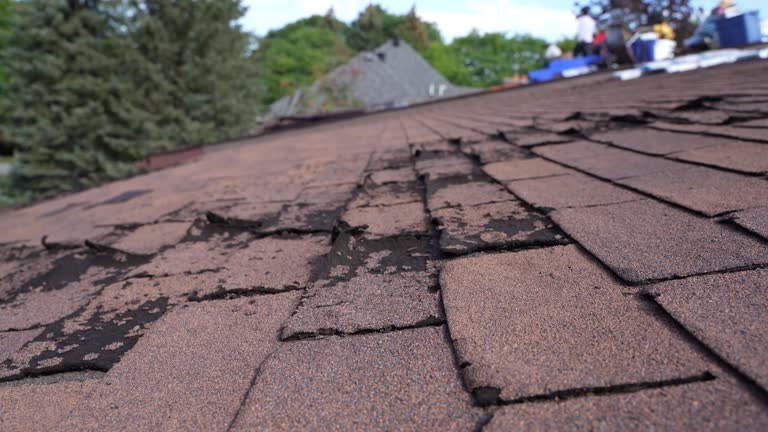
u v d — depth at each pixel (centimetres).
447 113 923
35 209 560
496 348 102
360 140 652
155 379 117
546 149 321
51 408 114
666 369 86
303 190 324
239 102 2778
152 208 352
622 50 1324
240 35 2816
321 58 4278
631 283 119
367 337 118
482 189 242
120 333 146
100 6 2330
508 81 5028
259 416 95
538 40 5903
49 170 2217
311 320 131
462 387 93
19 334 159
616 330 101
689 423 74
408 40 7088
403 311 128
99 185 682
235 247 214
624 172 225
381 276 154
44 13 2166
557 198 201
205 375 115
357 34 7581
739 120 280
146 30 2392
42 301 188
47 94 2203
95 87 2223
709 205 158
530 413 82
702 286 110
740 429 71
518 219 185
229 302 155
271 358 116
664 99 428
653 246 137
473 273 143
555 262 141
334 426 89
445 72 5625
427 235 185
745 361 83
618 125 354
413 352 108
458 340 108
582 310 111
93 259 231
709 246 129
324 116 1543
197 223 263
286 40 4672
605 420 78
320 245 197
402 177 314
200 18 2559
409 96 3822
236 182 419
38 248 279
